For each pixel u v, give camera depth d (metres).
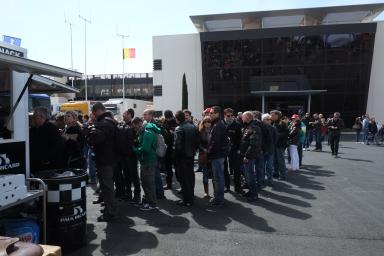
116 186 7.16
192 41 33.25
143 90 56.91
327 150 16.64
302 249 4.45
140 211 6.20
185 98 31.48
